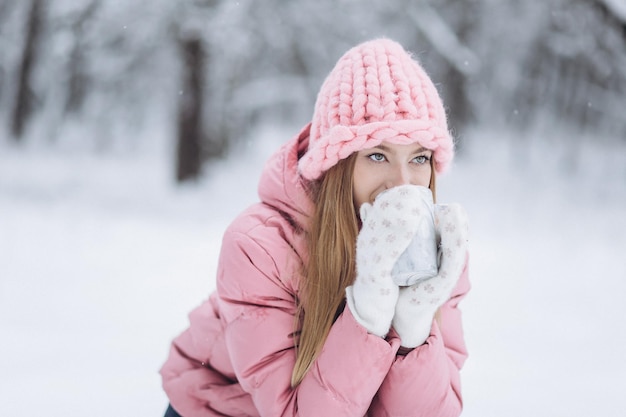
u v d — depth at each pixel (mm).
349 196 1564
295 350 1555
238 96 14969
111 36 13570
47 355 3416
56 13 13422
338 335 1451
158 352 3539
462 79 15500
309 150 1633
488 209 12047
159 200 11836
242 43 12383
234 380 1778
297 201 1623
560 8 15492
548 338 3969
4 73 19078
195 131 13234
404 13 14258
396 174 1542
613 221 11125
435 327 1552
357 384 1429
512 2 15961
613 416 2633
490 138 18344
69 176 14047
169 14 12328
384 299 1403
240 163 15812
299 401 1478
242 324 1557
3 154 16344
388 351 1435
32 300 4609
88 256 6391
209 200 11992
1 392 2812
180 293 5023
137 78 15453
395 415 1516
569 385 3041
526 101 18797
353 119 1535
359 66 1580
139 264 6117
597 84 16969
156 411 2639
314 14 13414
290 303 1575
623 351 3695
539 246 8070
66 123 18094
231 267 1571
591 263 6914
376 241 1386
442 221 1390
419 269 1378
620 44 14461
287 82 15148
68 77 16562
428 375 1479
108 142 17828
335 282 1553
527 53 17750
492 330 4121
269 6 12812
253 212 1658
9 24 17469
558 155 16984
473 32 16297
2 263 5809
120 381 3020
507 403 2773
